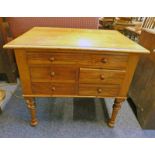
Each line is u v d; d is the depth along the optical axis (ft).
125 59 3.28
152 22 6.34
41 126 4.33
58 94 3.72
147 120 4.24
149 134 4.27
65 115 4.77
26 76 3.42
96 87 3.65
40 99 5.46
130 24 10.98
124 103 5.45
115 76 3.49
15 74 6.28
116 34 4.56
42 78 3.46
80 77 3.47
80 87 3.63
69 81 3.53
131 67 3.39
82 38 3.83
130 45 3.40
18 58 3.18
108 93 3.76
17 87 6.07
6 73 6.08
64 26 5.59
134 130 4.37
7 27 5.48
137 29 8.86
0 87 6.05
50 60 3.22
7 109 4.90
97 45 3.26
